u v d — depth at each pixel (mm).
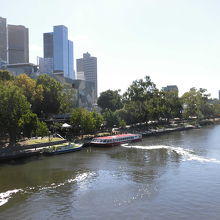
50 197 44688
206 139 115812
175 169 61375
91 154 81312
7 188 49219
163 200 42719
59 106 122938
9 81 109875
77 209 39906
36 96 110625
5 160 70000
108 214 38031
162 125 174250
